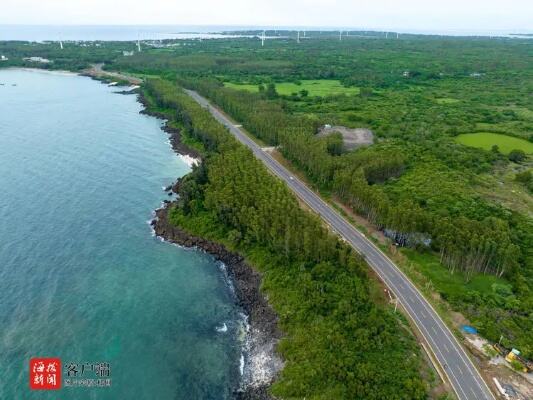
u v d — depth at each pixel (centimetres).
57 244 14100
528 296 11138
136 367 9850
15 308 11212
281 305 11431
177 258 13925
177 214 15812
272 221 13212
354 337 9856
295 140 19562
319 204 16112
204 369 9906
